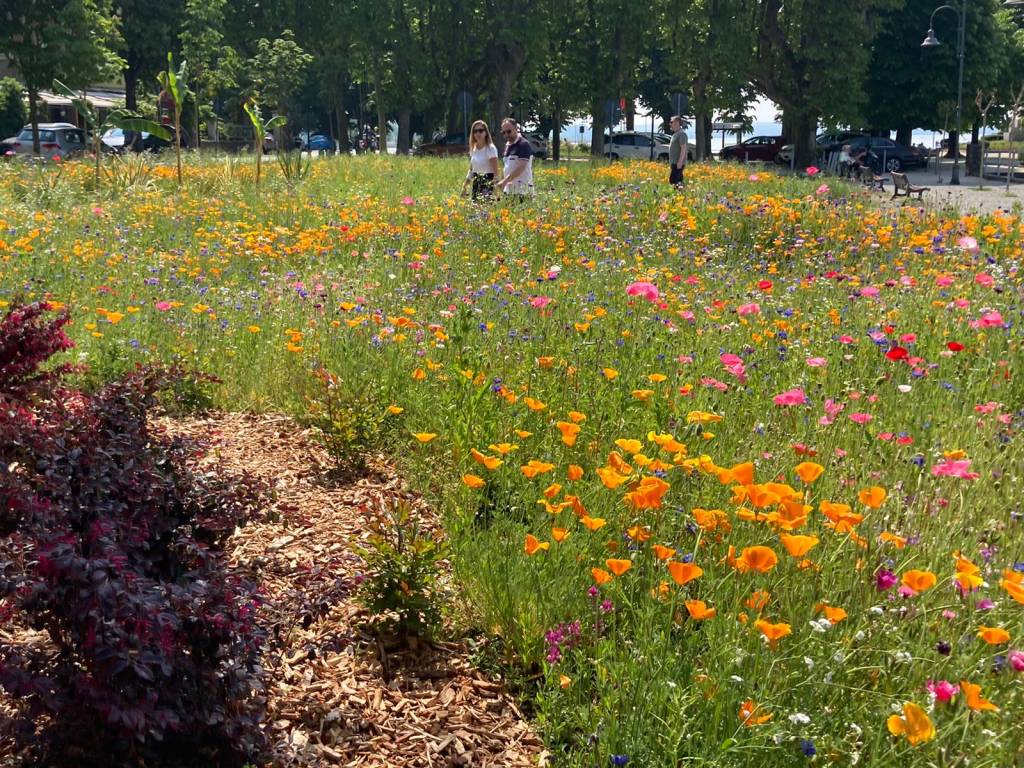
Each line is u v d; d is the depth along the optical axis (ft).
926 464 13.93
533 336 20.74
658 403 14.46
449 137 151.53
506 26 146.82
